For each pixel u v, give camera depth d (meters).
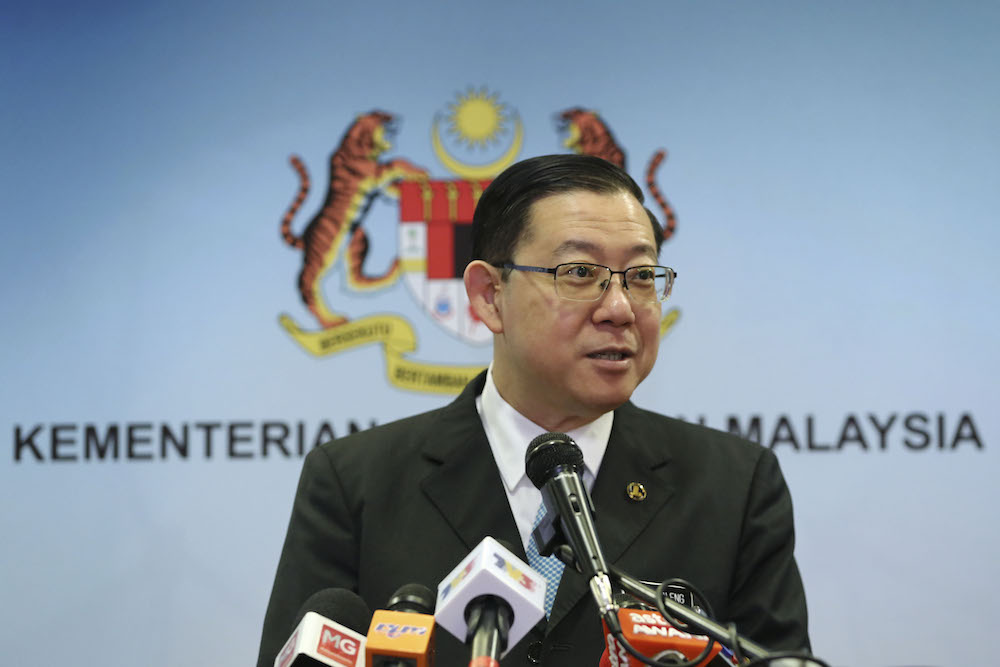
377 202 4.82
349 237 4.79
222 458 4.66
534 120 4.87
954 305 4.75
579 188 2.03
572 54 4.90
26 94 4.79
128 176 4.80
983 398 4.71
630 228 2.01
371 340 4.74
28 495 4.59
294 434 4.69
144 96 4.83
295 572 2.19
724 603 2.09
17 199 4.74
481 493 2.17
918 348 4.73
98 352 4.69
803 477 4.66
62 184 4.77
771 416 4.70
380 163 4.84
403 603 1.43
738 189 4.81
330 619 1.63
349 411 4.71
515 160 4.86
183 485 4.64
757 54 4.88
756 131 4.84
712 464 2.27
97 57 4.84
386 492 2.24
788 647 2.01
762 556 2.16
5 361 4.66
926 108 4.84
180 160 4.81
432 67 4.89
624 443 2.25
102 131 4.80
